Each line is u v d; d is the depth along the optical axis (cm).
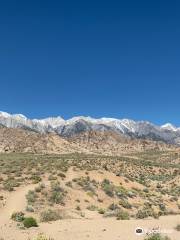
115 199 5403
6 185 5072
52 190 4912
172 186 8988
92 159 10475
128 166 10900
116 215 3806
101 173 6762
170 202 6212
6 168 6850
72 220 3203
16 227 2745
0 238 2339
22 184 5297
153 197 6300
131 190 6366
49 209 3859
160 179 10181
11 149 16938
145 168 11525
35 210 3847
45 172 6347
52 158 10138
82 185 5581
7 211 3806
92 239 2359
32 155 12838
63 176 6059
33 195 4534
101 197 5322
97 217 3856
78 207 4475
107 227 2788
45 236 2359
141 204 5416
